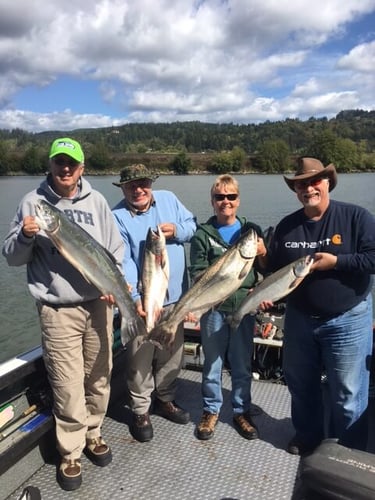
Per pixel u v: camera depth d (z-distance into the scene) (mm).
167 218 3732
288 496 2895
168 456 3293
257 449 3373
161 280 3373
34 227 2680
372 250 2844
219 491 2936
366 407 3135
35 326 10914
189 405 3988
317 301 3025
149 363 3447
